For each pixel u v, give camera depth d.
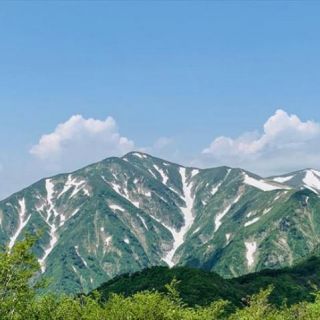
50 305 58.06
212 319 76.69
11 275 45.47
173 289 74.56
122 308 63.44
